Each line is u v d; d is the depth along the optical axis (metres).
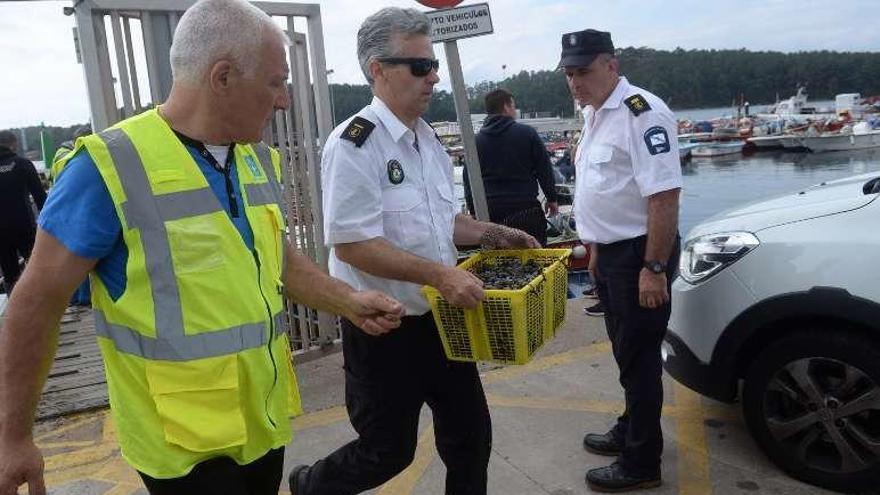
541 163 5.45
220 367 1.57
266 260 1.74
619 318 2.89
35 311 1.46
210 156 1.64
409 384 2.30
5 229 7.36
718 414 3.75
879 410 2.74
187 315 1.54
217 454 1.63
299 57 4.21
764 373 3.02
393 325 1.95
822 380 2.90
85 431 3.95
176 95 1.62
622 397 4.03
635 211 2.79
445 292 2.01
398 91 2.17
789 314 2.87
